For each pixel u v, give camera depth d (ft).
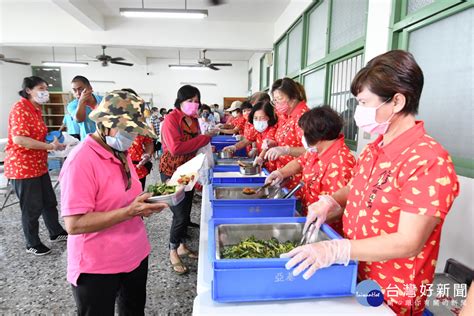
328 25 10.88
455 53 5.14
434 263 2.65
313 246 2.51
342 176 3.99
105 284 3.59
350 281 2.61
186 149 6.79
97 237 3.44
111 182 3.46
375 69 2.45
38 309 6.12
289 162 6.06
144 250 4.14
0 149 18.47
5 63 28.91
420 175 2.25
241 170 7.24
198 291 2.76
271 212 4.42
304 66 13.83
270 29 20.15
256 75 30.48
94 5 17.12
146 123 3.29
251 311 2.48
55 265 7.84
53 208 9.07
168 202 3.59
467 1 4.76
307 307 2.55
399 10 6.63
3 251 8.61
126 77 36.24
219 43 20.15
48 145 7.88
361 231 2.77
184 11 13.80
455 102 5.14
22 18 18.38
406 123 2.53
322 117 4.08
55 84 34.45
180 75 37.01
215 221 3.54
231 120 22.13
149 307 6.20
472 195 4.57
